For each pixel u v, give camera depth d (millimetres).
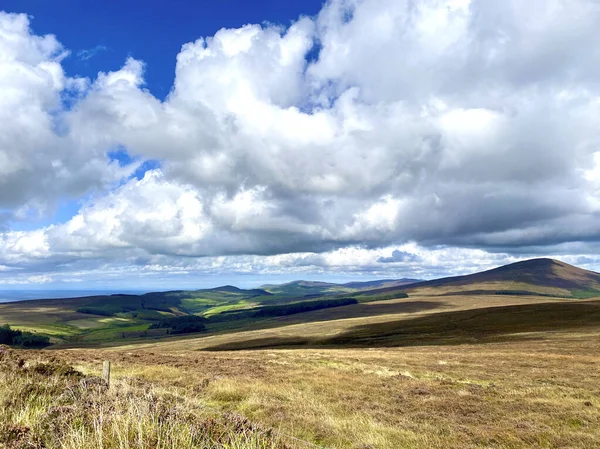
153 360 35156
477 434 14016
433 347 63219
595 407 18516
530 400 20094
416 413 17125
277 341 114312
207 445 6953
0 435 7207
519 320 105000
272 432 8977
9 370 14961
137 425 7102
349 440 12898
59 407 9078
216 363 33812
